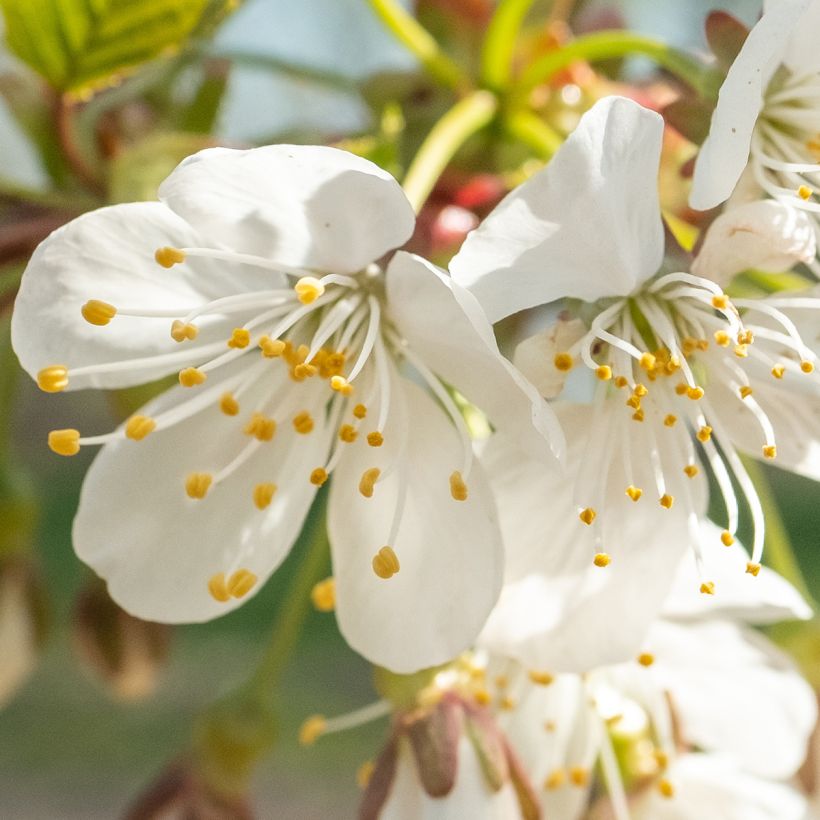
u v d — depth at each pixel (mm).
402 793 175
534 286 164
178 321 167
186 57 192
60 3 181
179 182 161
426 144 183
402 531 169
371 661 169
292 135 190
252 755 191
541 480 170
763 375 171
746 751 188
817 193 174
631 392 170
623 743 187
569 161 159
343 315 171
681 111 173
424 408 170
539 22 194
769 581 180
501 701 183
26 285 166
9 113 191
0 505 196
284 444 174
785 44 171
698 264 168
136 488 170
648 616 172
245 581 169
